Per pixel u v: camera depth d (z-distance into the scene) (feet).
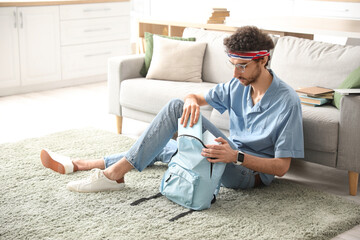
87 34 17.83
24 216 7.75
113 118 13.66
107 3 18.17
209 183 7.93
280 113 8.34
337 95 9.35
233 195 8.64
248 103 8.71
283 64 10.59
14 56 16.07
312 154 9.28
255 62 8.07
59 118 13.57
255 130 8.71
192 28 12.96
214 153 7.83
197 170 7.94
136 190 8.75
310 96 9.55
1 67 15.83
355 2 18.20
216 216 7.85
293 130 8.23
